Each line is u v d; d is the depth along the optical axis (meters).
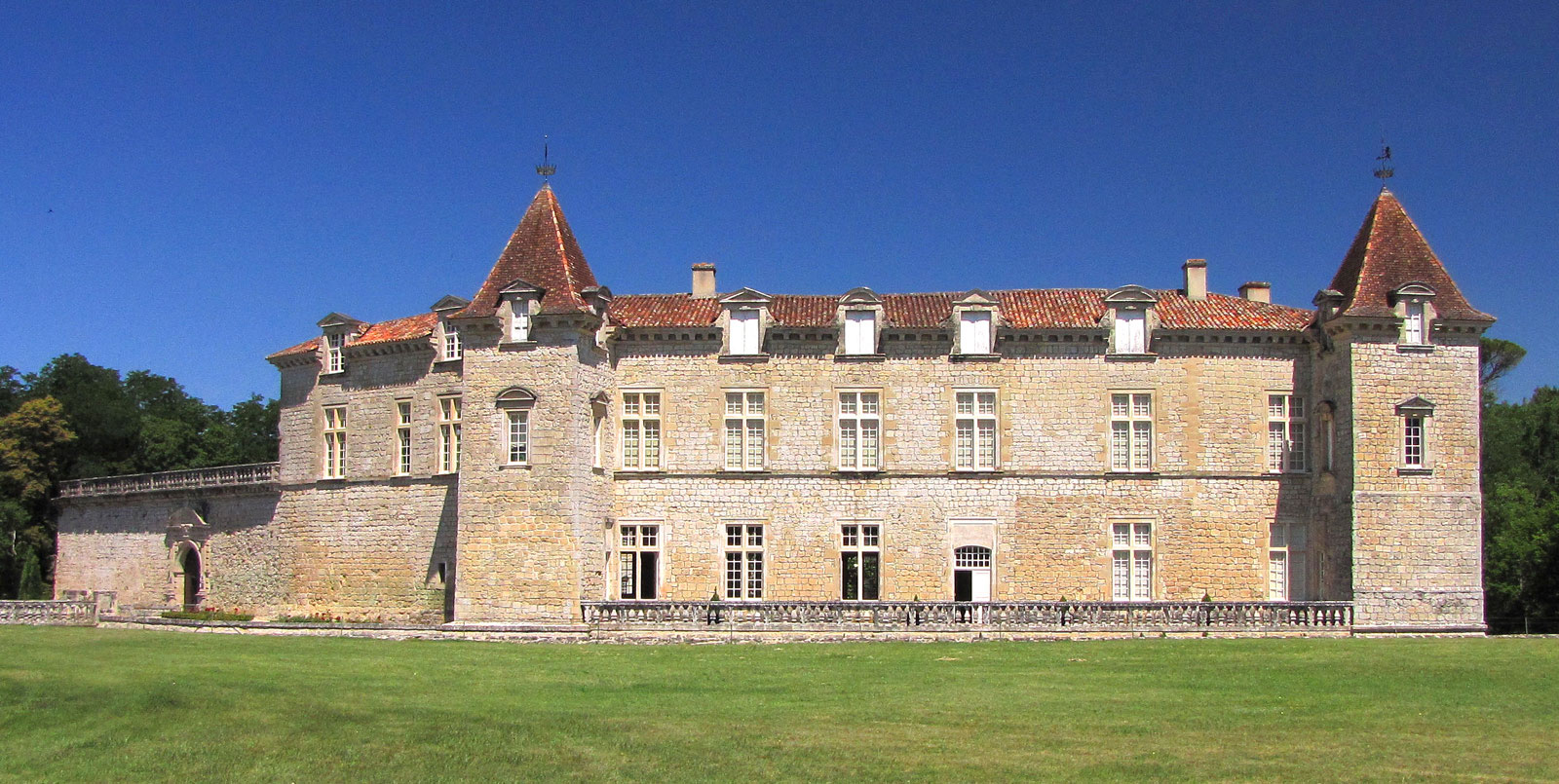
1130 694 30.19
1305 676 32.84
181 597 64.19
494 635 44.59
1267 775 22.45
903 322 50.41
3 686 31.89
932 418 49.78
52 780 24.52
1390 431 46.22
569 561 45.81
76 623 55.78
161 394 98.56
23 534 77.31
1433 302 47.22
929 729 26.17
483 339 47.47
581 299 48.16
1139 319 50.00
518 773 23.70
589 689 31.58
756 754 24.33
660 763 23.97
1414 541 45.81
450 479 52.50
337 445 56.72
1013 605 42.62
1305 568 49.19
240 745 26.19
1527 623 59.00
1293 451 49.59
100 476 74.50
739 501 50.00
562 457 46.22
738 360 50.44
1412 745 24.50
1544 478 77.75
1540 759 23.41
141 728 27.64
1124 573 49.03
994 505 49.38
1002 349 49.91
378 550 54.41
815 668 35.22
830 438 50.03
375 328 57.59
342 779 23.89
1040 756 23.91
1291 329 49.44
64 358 89.88
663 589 49.84
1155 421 49.41
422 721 27.44
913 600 46.34
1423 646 39.88
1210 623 43.47
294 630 48.47
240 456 92.50
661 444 50.34
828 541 49.66
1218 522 49.06
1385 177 50.41
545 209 50.16
